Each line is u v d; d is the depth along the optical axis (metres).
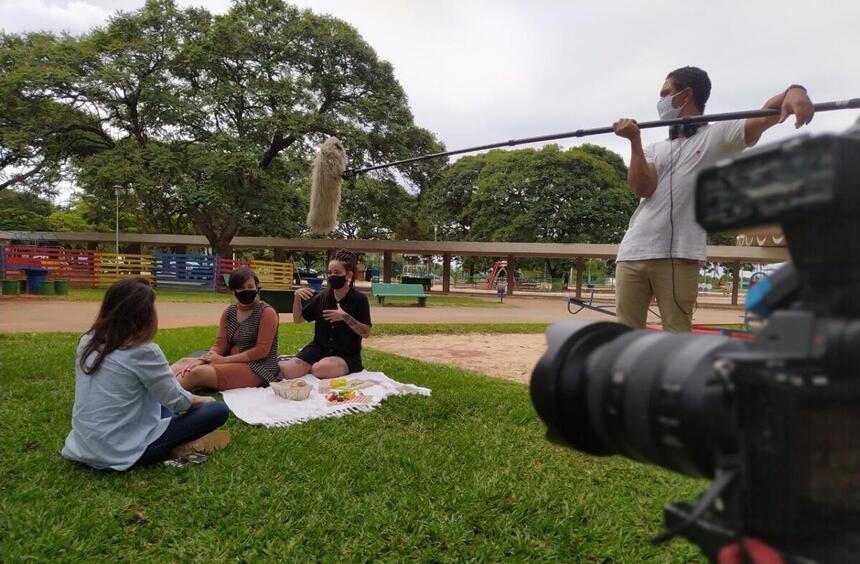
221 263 21.48
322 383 4.52
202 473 2.81
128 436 2.83
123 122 21.09
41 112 20.03
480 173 34.00
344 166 4.15
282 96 19.88
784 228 0.64
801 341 0.60
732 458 0.64
